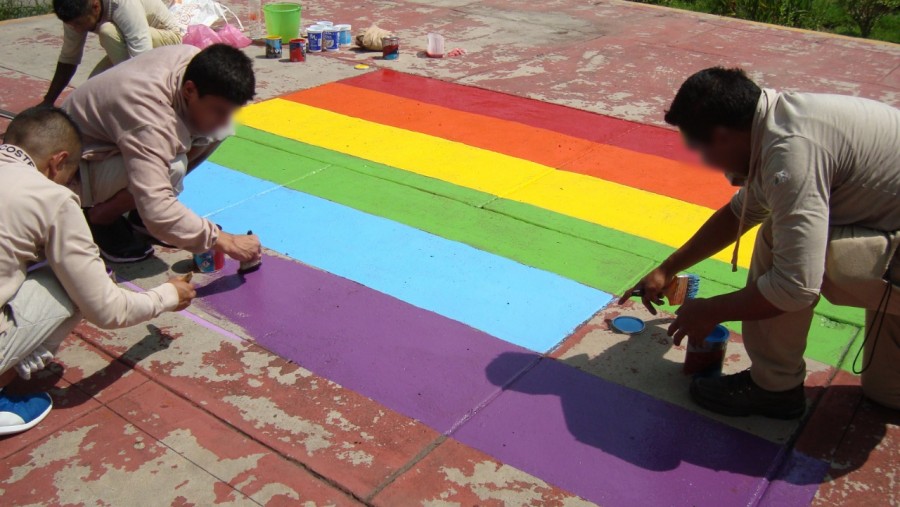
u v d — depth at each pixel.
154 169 3.22
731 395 2.85
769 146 2.30
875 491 2.55
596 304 3.57
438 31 7.96
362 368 3.10
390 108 5.85
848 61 7.32
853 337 3.37
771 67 7.06
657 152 5.21
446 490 2.53
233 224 4.18
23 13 8.91
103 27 4.81
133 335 3.25
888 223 2.40
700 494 2.53
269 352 3.18
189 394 2.93
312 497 2.49
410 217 4.29
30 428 2.75
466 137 5.37
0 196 2.40
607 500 2.50
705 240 2.93
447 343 3.26
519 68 6.84
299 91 6.14
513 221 4.28
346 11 8.66
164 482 2.54
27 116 2.61
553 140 5.36
